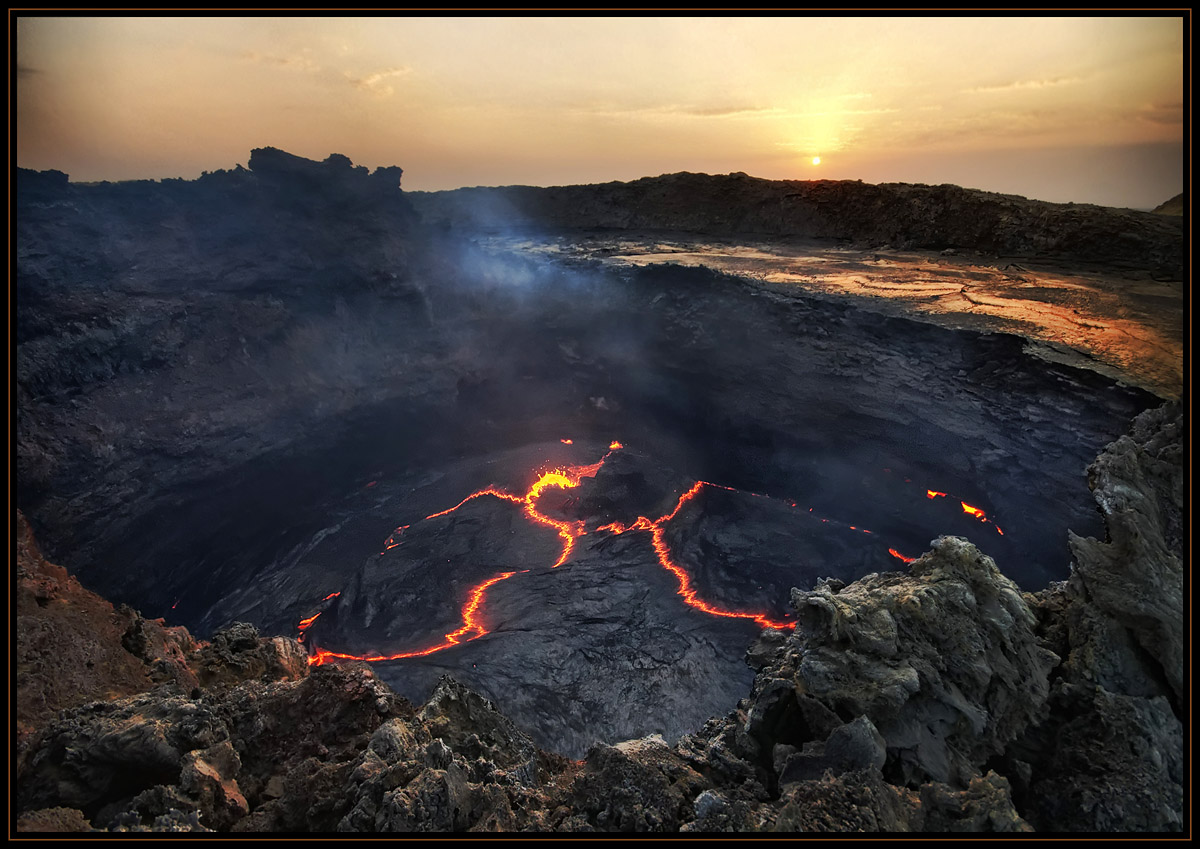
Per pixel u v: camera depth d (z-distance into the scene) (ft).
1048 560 58.18
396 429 96.27
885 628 22.20
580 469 91.40
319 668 25.40
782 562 68.03
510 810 19.19
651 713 49.08
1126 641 24.71
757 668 29.43
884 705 20.56
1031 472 59.47
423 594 65.67
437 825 17.44
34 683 22.16
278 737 22.81
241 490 77.36
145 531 67.87
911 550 68.90
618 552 71.61
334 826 18.25
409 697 50.47
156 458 70.18
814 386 79.97
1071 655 25.08
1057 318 71.10
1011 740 22.15
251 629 34.40
